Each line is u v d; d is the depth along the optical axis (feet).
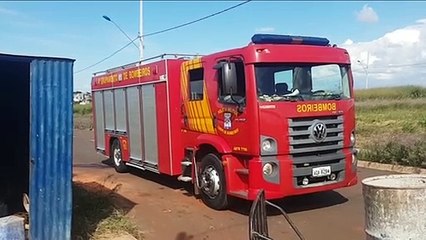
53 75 18.37
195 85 28.84
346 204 27.37
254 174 23.48
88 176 39.91
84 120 138.31
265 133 23.47
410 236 12.53
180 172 30.94
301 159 24.14
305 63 24.90
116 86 39.75
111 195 30.30
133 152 37.11
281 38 24.81
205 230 23.27
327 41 27.14
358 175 36.06
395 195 12.62
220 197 26.48
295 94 24.57
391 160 39.40
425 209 12.51
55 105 18.42
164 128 31.45
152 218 25.66
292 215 25.29
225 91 24.34
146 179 37.68
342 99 25.89
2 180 26.20
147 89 33.73
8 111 25.71
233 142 25.09
